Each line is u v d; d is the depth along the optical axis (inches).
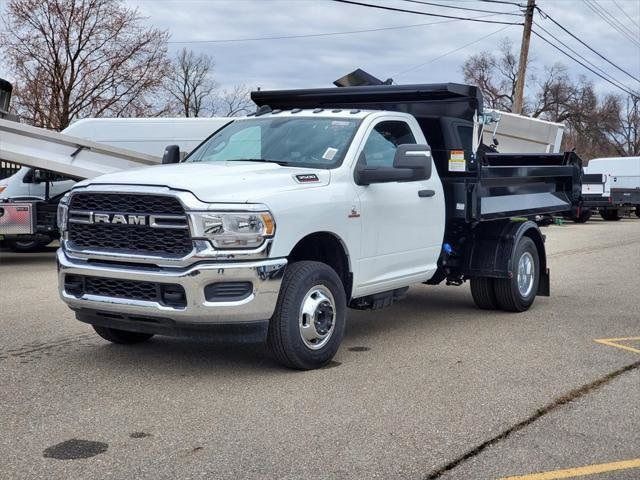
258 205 217.3
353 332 305.9
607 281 464.4
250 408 203.2
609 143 2780.5
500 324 322.7
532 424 192.5
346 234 248.8
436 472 161.9
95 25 1077.8
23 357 259.9
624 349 274.7
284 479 157.6
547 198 382.0
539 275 365.4
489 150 424.5
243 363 251.0
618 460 169.2
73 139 562.9
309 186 238.1
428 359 258.5
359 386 224.4
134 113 1139.9
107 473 160.1
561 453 173.0
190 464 165.2
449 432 185.9
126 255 221.8
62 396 213.8
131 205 222.2
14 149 546.0
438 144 321.4
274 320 229.6
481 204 318.3
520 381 231.5
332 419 194.7
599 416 199.2
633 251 670.5
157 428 187.6
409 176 257.4
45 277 479.2
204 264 212.5
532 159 372.2
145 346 276.8
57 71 1061.1
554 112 2706.7
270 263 219.1
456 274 341.7
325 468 163.5
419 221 289.1
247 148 276.1
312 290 236.5
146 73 1136.2
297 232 227.8
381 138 278.7
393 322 328.5
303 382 228.1
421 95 308.3
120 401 209.2
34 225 570.9
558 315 344.8
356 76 355.3
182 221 213.9
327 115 280.1
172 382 228.1
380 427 189.0
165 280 214.5
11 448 173.9
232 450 173.3
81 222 231.1
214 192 216.1
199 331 218.7
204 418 195.0
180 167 246.1
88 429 186.7
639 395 218.1
